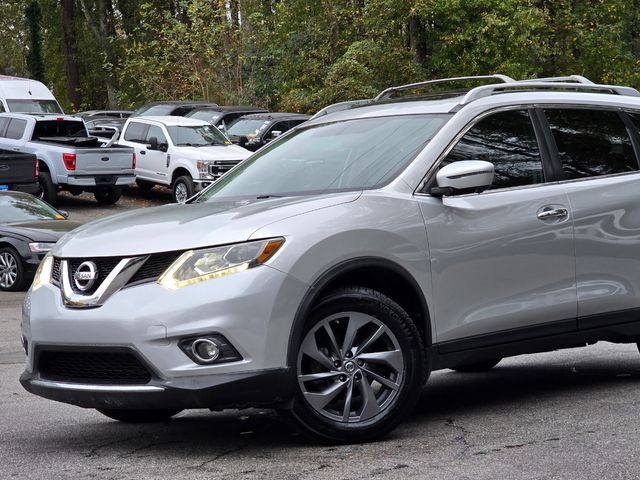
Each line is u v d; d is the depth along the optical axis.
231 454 5.88
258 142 30.77
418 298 6.23
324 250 5.80
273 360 5.62
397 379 6.08
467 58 41.31
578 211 7.07
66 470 5.66
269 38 42.34
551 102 7.36
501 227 6.63
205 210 6.26
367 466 5.44
